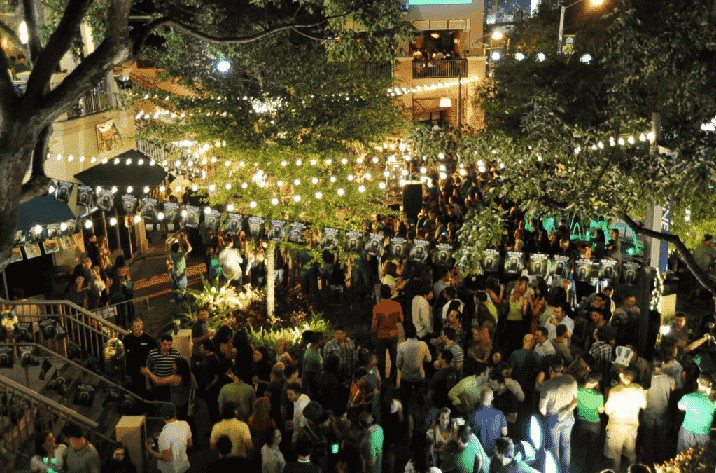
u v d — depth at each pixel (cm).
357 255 1644
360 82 1803
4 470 817
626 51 1003
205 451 1155
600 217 1015
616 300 1631
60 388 1190
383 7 1205
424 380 1185
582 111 1497
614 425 1009
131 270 2200
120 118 2122
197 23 1727
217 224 1445
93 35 1369
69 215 1436
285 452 1060
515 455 870
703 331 1298
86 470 885
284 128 1678
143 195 1986
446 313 1316
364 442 891
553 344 1185
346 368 1143
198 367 1177
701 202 1189
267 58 1759
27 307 1512
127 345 1220
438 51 4278
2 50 664
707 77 948
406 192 2241
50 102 680
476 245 998
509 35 2989
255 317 1669
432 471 824
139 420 1090
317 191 1579
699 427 999
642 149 1037
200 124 1742
